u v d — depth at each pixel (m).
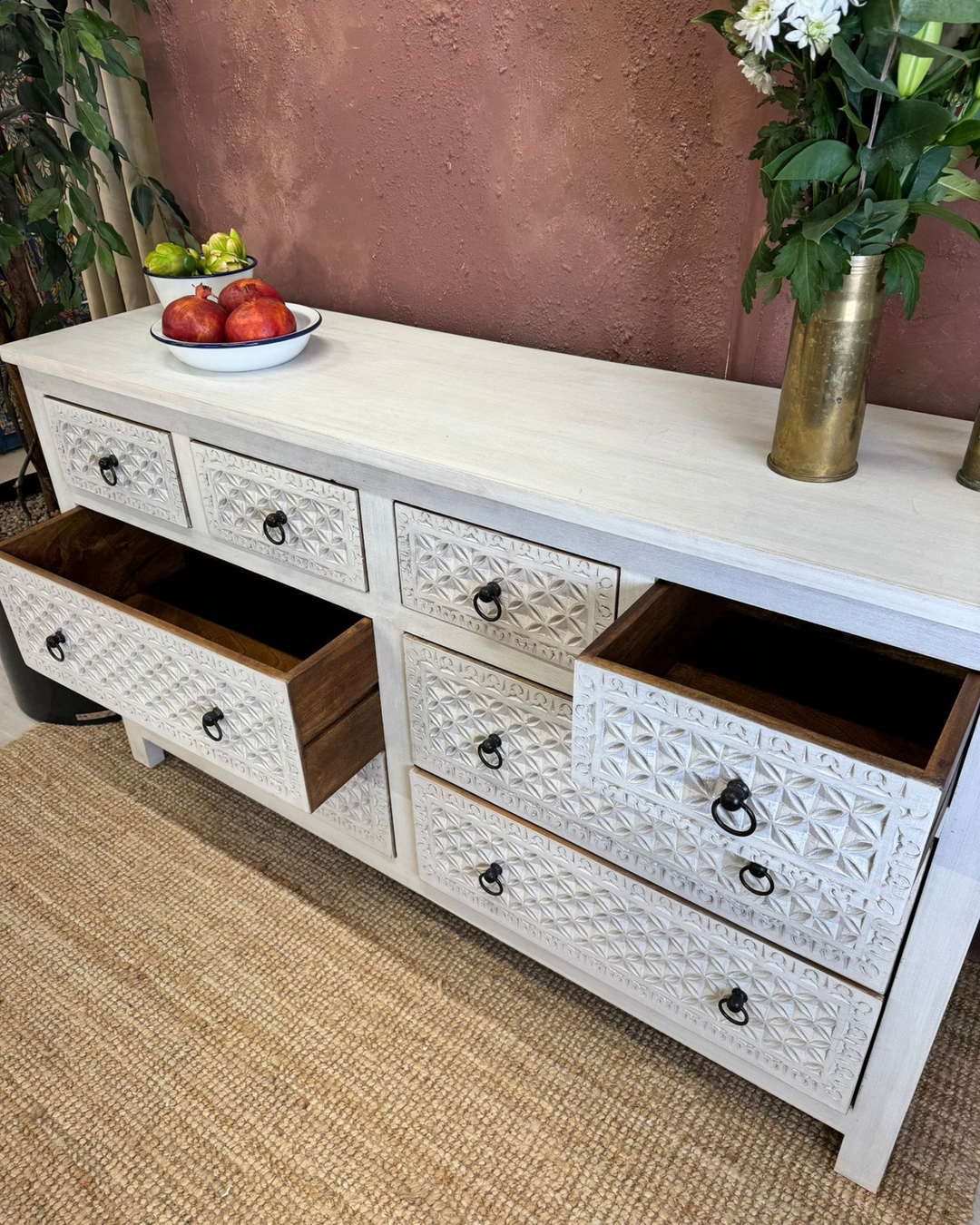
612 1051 1.29
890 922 0.80
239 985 1.39
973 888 0.87
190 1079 1.27
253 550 1.31
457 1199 1.12
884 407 1.12
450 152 1.38
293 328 1.31
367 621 1.22
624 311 1.32
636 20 1.13
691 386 1.20
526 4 1.21
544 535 0.99
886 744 0.99
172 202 1.72
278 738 1.16
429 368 1.29
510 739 1.14
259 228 1.70
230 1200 1.13
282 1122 1.21
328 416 1.13
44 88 1.58
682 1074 1.26
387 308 1.59
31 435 1.98
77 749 1.87
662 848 0.97
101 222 1.62
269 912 1.51
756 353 1.22
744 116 1.10
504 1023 1.33
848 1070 1.02
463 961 1.42
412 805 1.33
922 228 1.05
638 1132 1.19
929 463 0.99
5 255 1.59
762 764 0.80
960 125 0.78
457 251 1.45
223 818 1.69
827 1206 1.11
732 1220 1.10
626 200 1.24
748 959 1.03
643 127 1.19
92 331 1.53
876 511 0.89
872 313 0.86
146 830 1.67
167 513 1.39
